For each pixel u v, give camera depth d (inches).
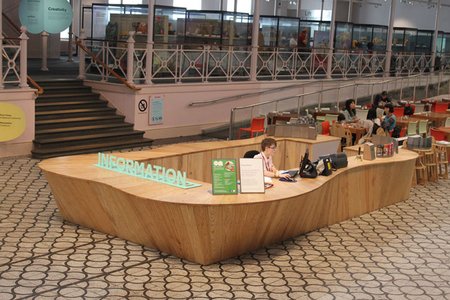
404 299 257.0
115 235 308.0
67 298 239.5
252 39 666.2
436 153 478.0
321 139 439.2
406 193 416.8
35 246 291.9
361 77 815.1
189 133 605.9
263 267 280.7
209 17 621.6
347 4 1116.5
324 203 338.6
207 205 264.2
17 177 417.4
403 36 880.9
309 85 719.1
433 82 862.5
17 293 241.4
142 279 260.2
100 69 579.2
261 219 284.2
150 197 274.2
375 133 534.3
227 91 638.5
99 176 307.3
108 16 585.3
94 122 537.3
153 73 576.1
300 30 738.2
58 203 327.9
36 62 759.1
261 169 288.4
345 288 264.1
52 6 533.6
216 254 278.8
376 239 331.3
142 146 542.0
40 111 520.1
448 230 354.3
